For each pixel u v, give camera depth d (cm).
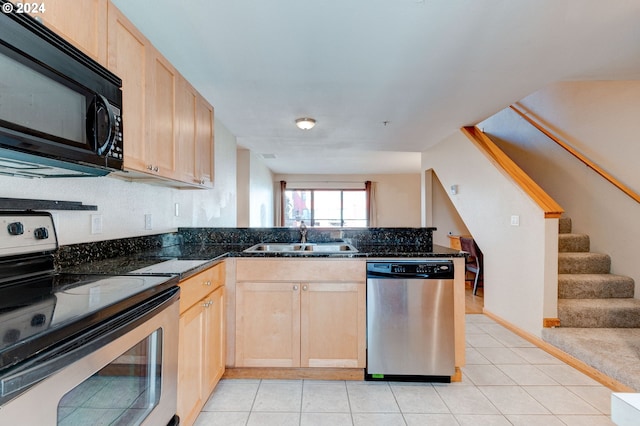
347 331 205
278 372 211
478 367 228
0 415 61
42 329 72
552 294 262
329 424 165
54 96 92
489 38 186
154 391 114
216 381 188
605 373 207
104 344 88
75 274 131
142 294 105
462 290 206
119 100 121
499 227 321
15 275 116
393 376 206
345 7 157
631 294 291
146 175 163
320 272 205
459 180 398
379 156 594
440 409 178
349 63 217
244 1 152
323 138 435
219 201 356
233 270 207
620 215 302
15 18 81
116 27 128
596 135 322
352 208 888
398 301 201
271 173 814
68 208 139
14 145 81
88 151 104
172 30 177
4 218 113
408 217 872
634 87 286
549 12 162
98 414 88
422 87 259
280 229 268
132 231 202
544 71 229
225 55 205
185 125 193
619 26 173
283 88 261
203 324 167
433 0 152
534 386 202
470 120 351
